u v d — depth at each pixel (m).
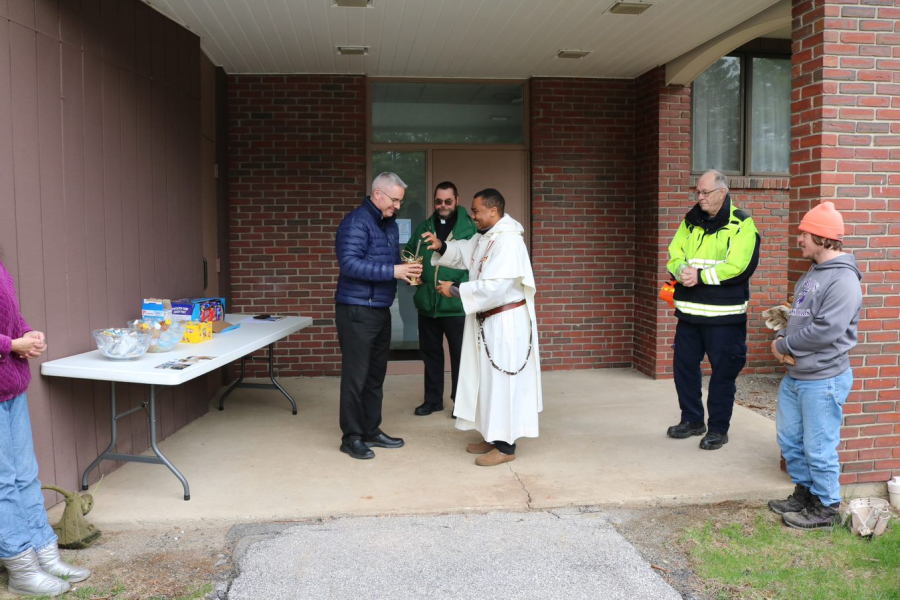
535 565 3.13
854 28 3.98
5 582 2.94
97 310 3.99
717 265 4.49
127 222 4.33
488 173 7.22
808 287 3.50
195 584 2.96
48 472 3.54
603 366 7.40
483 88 7.18
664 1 4.87
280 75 6.84
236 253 6.89
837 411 3.49
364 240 4.35
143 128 4.55
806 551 3.29
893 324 4.03
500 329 4.25
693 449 4.68
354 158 6.95
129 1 4.36
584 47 6.03
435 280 4.98
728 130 7.25
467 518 3.63
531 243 7.25
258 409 5.75
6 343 2.71
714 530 3.54
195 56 5.46
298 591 2.90
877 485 4.09
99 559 3.19
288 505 3.69
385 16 5.15
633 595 2.88
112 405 3.85
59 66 3.61
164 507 3.64
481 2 4.88
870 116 4.00
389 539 3.38
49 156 3.52
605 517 3.68
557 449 4.68
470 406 4.42
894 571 3.10
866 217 4.01
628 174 7.29
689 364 4.88
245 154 6.85
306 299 6.96
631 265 7.36
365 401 4.67
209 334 4.52
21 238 3.30
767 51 7.25
